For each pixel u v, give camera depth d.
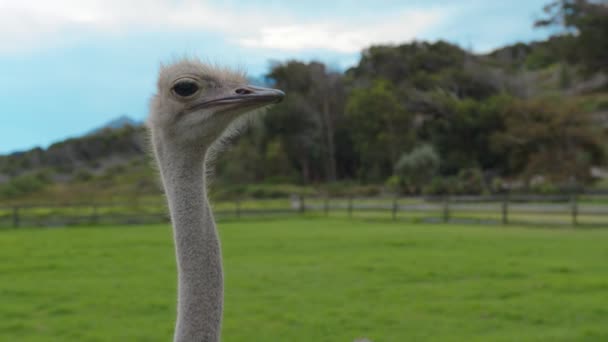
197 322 2.56
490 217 24.88
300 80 56.47
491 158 48.44
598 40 51.09
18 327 7.79
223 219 26.48
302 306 8.81
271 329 7.65
